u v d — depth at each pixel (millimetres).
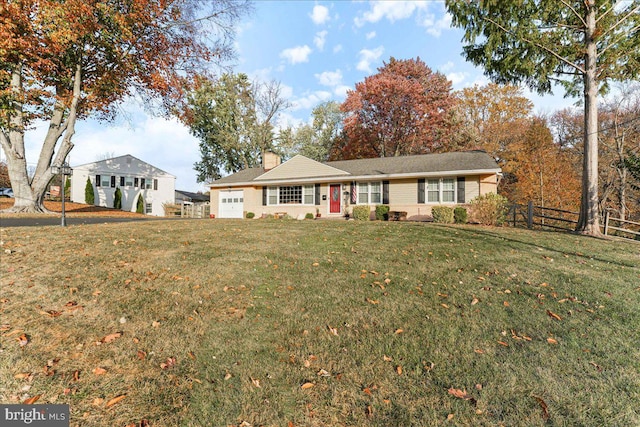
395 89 24641
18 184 14508
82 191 27688
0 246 5980
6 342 2973
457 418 2186
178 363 2797
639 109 19266
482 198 12633
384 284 4777
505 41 10727
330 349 3029
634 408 2268
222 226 10305
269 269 5379
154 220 13320
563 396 2395
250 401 2346
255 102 32406
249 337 3238
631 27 9906
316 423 2158
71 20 12250
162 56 16641
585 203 10641
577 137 25188
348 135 28906
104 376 2588
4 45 11945
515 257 6352
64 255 5652
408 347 3059
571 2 10422
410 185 16312
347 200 17844
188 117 20688
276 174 19625
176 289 4402
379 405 2316
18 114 14430
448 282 4863
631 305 4066
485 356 2912
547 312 3854
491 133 27594
